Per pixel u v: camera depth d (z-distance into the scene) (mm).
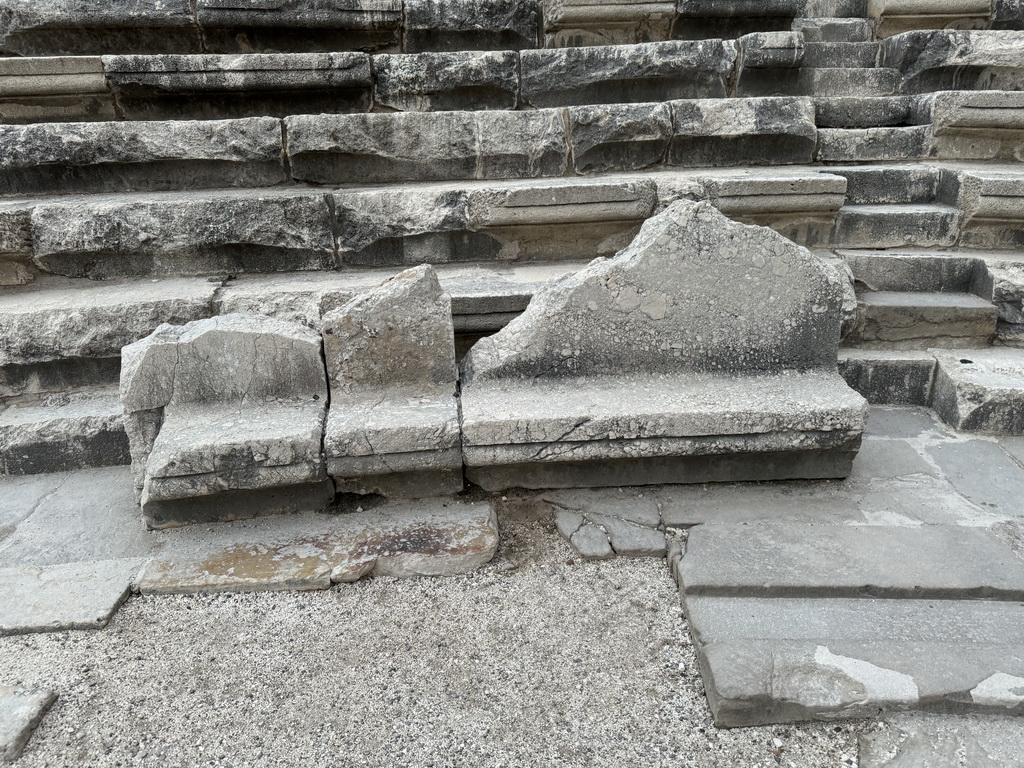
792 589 2072
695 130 4031
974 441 2893
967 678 1754
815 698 1717
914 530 2318
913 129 4160
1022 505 2465
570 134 3988
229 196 3559
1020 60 4387
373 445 2357
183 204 3398
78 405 2994
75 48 4398
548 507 2553
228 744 1717
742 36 4387
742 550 2232
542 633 2037
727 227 2467
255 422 2393
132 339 3100
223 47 4527
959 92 4020
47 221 3316
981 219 3559
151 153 3730
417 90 4309
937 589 2051
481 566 2293
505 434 2396
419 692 1852
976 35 4387
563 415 2400
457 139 3900
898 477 2656
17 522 2549
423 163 3945
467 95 4367
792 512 2459
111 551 2375
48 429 2836
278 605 2156
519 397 2529
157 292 3242
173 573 2234
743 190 3510
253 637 2039
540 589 2203
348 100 4305
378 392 2553
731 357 2617
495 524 2443
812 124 4090
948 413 3029
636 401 2486
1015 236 3598
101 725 1773
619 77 4359
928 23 4957
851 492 2568
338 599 2176
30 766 1671
